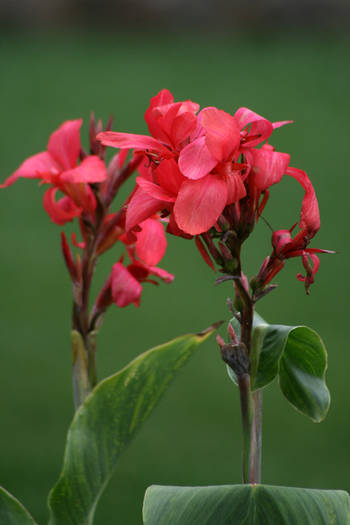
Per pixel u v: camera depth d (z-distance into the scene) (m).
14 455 3.12
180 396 3.89
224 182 1.32
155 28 15.80
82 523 1.39
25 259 6.18
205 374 4.18
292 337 1.42
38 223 7.10
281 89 11.88
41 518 2.62
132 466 3.13
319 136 9.62
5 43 15.04
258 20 15.40
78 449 1.35
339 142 9.35
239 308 1.37
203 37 15.50
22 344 4.49
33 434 3.32
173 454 3.24
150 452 3.26
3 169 8.46
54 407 3.62
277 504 1.33
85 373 1.48
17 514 1.37
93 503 1.38
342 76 12.52
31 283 5.64
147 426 3.53
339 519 1.33
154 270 1.51
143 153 1.37
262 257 5.73
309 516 1.33
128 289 1.47
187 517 1.34
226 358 1.35
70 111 10.78
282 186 7.81
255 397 1.40
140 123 9.92
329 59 13.57
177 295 5.45
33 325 4.81
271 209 7.02
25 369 4.10
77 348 1.48
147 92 11.77
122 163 1.50
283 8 15.23
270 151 1.34
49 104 11.24
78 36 15.61
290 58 13.72
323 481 2.99
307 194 1.35
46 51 14.60
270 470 3.10
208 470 3.08
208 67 13.35
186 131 1.33
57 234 6.77
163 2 15.69
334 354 4.20
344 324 4.69
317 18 15.25
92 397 1.34
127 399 1.34
